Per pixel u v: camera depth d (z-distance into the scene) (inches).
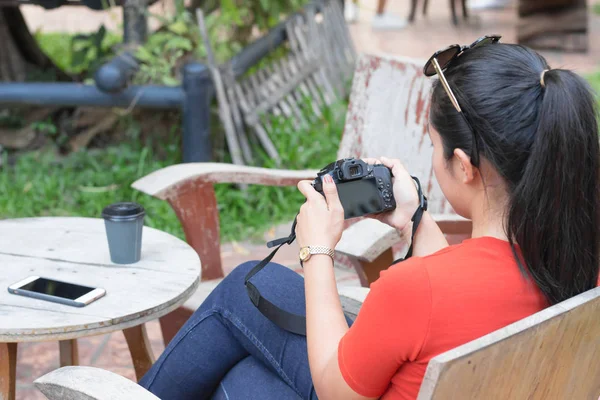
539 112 46.4
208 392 71.8
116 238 79.4
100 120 193.2
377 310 47.4
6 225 91.7
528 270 48.0
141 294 74.0
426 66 50.8
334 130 185.6
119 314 69.7
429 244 61.2
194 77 160.6
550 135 45.7
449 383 39.8
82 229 91.1
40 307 70.6
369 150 114.9
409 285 46.7
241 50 178.4
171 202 98.0
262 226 159.8
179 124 186.9
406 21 347.6
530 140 46.6
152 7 182.4
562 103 45.5
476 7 381.7
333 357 50.2
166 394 70.8
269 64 189.8
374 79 115.3
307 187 57.6
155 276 78.2
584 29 296.8
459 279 47.2
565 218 47.0
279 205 166.2
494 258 48.3
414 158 109.7
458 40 313.0
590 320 47.3
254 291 65.5
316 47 196.2
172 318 93.4
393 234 86.1
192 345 70.3
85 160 182.1
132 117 190.5
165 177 98.8
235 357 70.8
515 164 47.2
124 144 185.5
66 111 196.2
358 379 48.7
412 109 110.2
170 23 171.8
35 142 191.0
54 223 92.8
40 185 170.1
